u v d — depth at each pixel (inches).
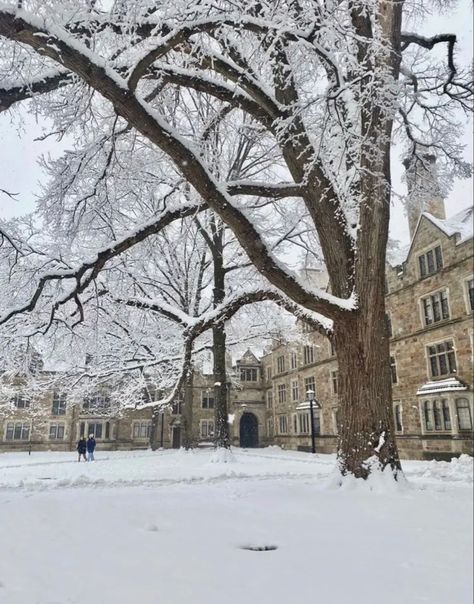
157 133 329.7
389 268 1105.4
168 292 916.0
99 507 254.5
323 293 364.5
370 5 306.5
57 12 296.2
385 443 347.3
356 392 358.3
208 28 303.7
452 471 520.1
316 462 780.0
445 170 529.0
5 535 188.5
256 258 356.5
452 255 920.9
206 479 439.8
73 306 642.2
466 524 231.9
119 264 601.3
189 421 1010.7
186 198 636.1
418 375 989.8
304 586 144.1
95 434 1697.8
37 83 364.5
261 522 233.8
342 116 353.4
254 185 395.2
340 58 309.9
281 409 1635.1
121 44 342.0
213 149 521.7
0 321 452.8
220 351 794.2
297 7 307.3
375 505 277.6
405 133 540.1
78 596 128.5
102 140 464.8
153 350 878.4
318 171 384.8
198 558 170.7
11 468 799.1
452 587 144.9
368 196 370.9
